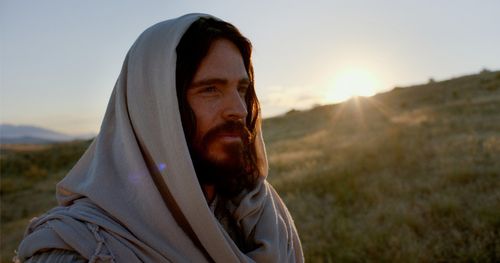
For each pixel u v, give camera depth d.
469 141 10.26
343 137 17.78
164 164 1.16
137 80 1.21
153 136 1.17
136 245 1.07
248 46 1.36
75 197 1.22
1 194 18.67
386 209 6.30
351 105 32.88
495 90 26.00
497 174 7.09
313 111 37.47
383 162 9.28
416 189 7.14
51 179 21.67
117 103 1.27
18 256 1.07
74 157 27.14
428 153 9.58
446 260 4.61
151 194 1.13
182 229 1.16
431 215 5.80
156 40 1.23
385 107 29.50
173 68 1.16
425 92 31.92
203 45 1.24
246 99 1.60
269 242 1.41
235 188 1.41
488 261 4.40
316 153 13.48
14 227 11.28
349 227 5.91
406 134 13.15
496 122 13.42
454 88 30.45
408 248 4.82
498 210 5.38
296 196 8.09
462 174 7.23
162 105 1.16
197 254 1.14
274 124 36.69
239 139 1.29
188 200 1.14
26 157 27.59
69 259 1.00
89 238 1.04
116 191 1.16
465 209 5.79
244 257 1.24
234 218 1.42
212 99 1.27
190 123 1.25
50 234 1.05
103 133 1.27
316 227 6.14
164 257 1.09
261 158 1.63
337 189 7.83
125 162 1.19
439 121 15.73
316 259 5.02
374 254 4.91
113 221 1.09
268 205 1.55
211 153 1.26
